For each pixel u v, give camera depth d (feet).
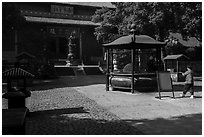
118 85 45.57
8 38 108.47
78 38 127.44
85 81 68.95
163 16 60.03
